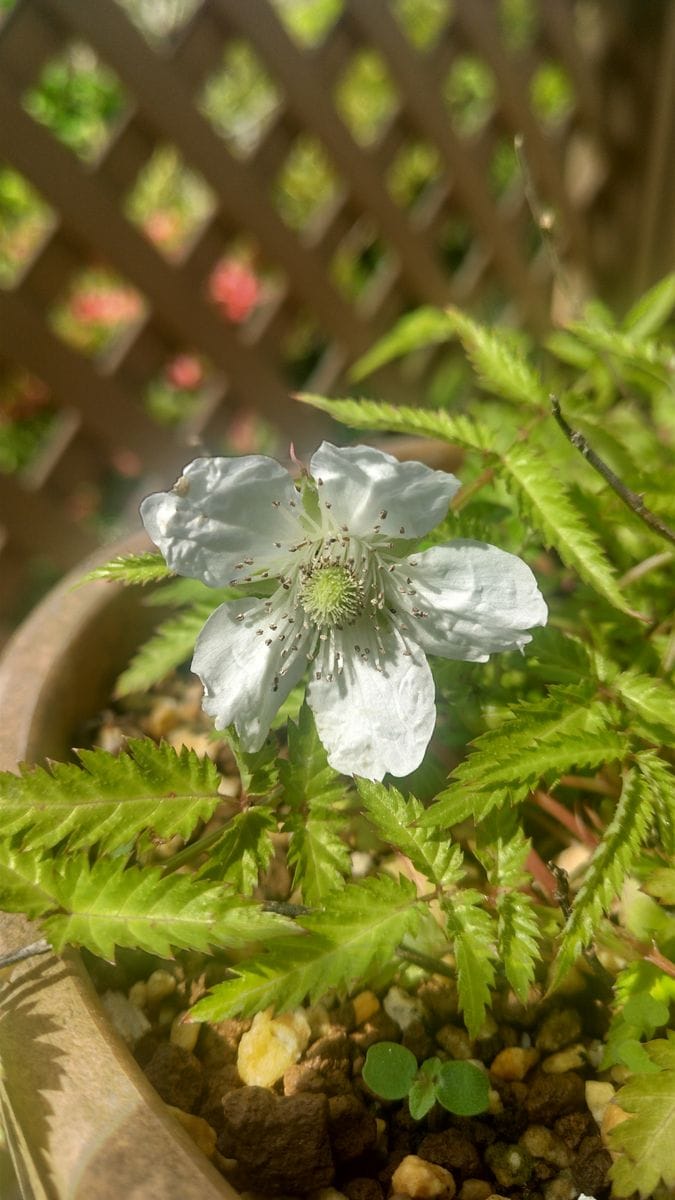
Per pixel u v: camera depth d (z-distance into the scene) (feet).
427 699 0.25
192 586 0.34
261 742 0.25
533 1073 0.25
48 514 0.69
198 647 0.25
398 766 0.25
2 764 0.27
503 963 0.23
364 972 0.22
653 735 0.24
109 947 0.21
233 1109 0.22
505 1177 0.23
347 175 0.70
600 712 0.25
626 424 0.39
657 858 0.24
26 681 0.31
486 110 0.77
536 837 0.31
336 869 0.25
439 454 0.41
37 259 0.60
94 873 0.23
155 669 0.33
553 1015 0.26
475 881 0.28
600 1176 0.23
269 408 0.74
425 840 0.24
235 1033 0.26
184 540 0.25
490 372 0.32
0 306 0.60
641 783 0.24
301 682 0.31
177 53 0.59
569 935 0.21
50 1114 0.19
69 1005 0.21
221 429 0.74
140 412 0.69
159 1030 0.26
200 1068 0.25
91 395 0.66
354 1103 0.23
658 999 0.23
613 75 0.81
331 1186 0.23
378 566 0.25
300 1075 0.25
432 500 0.24
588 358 0.40
